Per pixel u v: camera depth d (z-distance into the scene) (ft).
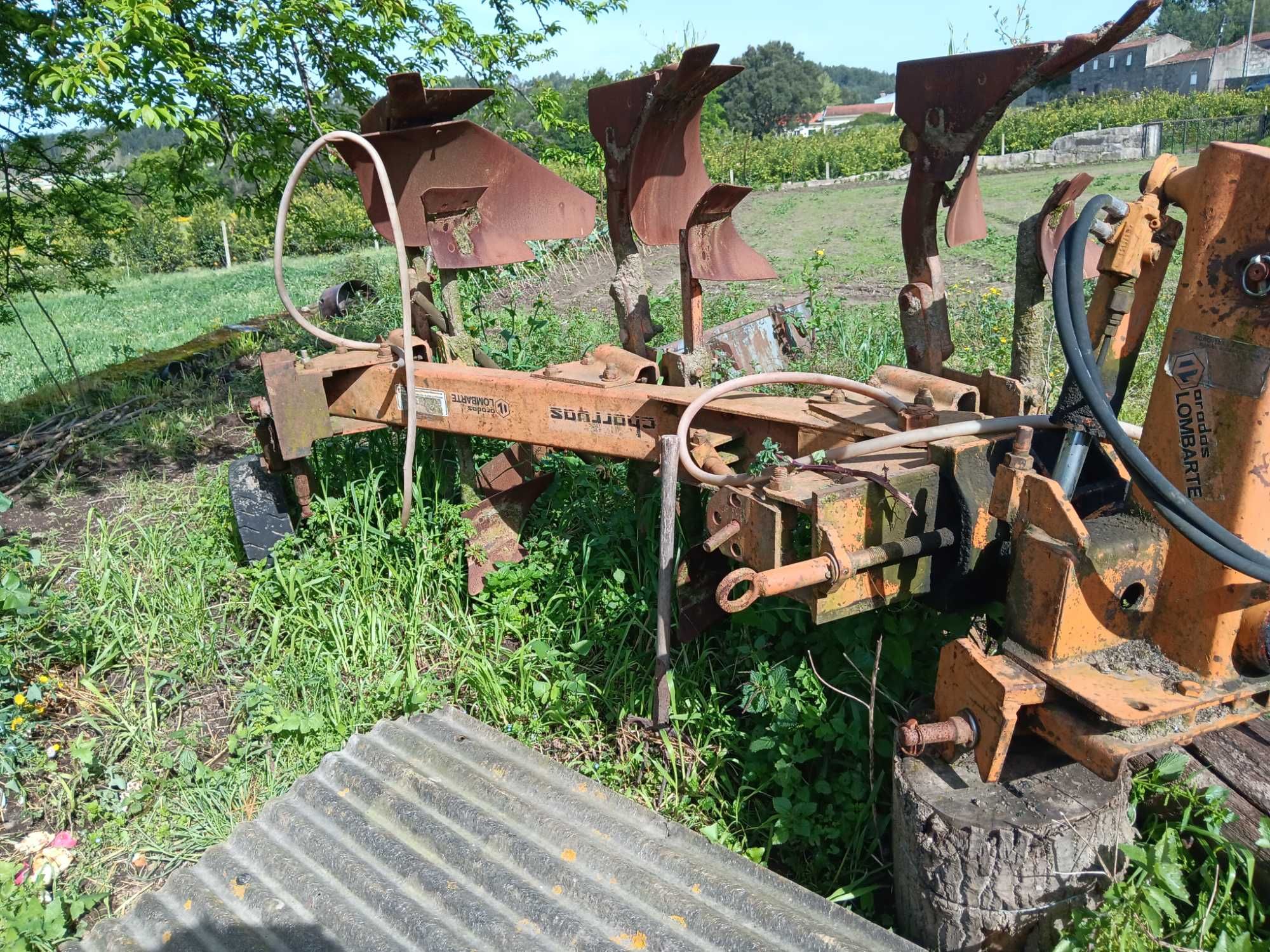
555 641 13.46
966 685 8.09
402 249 13.15
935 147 10.95
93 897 10.12
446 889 9.37
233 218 110.93
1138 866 8.35
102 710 13.08
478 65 25.31
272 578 15.16
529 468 16.02
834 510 8.41
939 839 8.10
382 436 18.02
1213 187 6.99
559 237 15.56
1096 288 8.50
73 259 27.02
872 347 22.52
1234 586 7.12
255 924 9.42
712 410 11.55
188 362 31.68
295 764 11.98
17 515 19.92
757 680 10.78
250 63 21.86
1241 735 9.52
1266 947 7.81
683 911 8.79
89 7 17.39
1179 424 7.39
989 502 8.41
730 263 12.71
